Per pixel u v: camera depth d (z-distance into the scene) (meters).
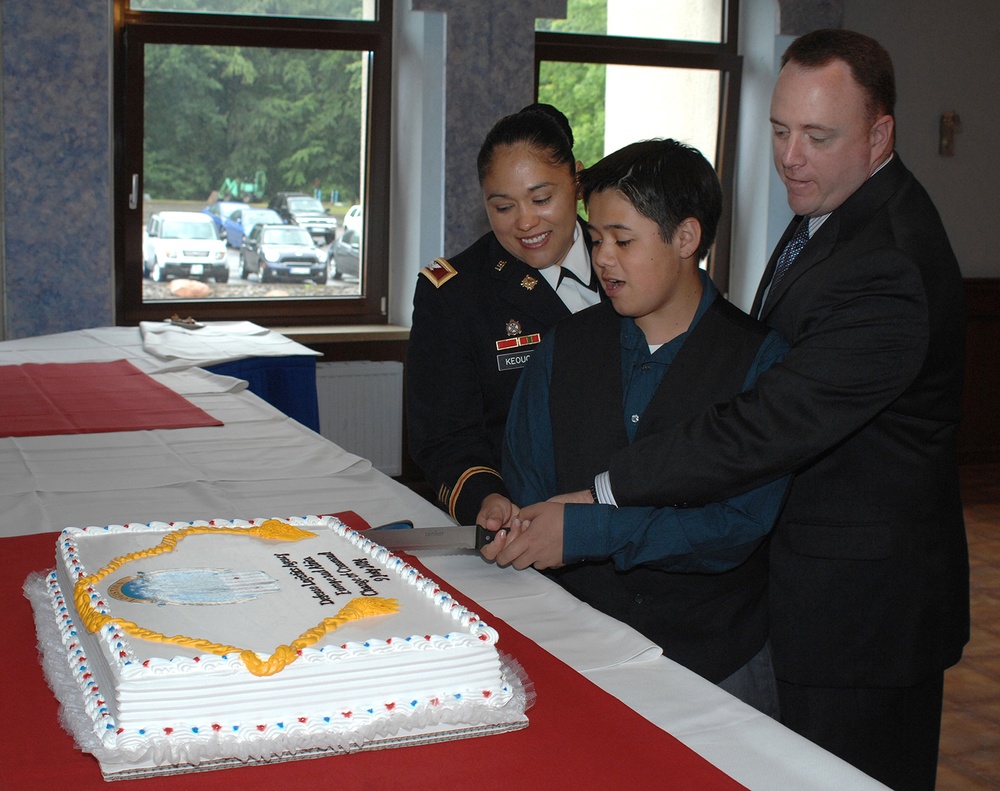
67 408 2.31
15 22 3.74
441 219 4.42
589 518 1.21
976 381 5.42
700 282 1.30
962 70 5.16
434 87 4.34
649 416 1.27
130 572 1.05
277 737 0.82
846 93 1.33
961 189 5.25
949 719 2.76
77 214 3.92
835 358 1.24
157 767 0.79
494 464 1.66
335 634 0.90
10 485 1.70
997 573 3.95
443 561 1.38
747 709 0.96
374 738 0.84
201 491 1.69
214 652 0.84
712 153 5.05
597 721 0.90
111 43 3.93
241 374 3.02
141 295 4.26
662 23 4.84
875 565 1.41
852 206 1.38
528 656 1.04
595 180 1.20
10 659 1.00
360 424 4.48
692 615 1.29
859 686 1.43
